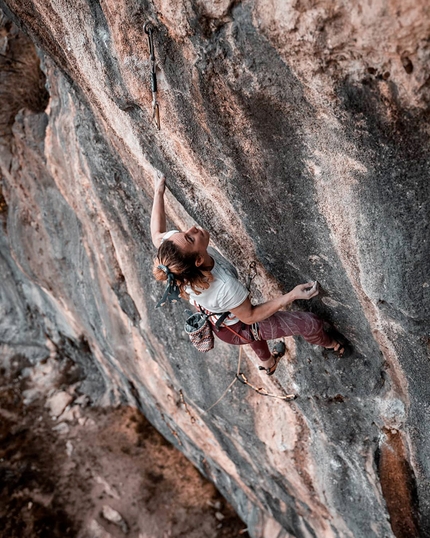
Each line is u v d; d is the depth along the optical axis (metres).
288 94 2.46
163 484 9.34
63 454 10.01
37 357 11.84
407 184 2.39
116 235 5.73
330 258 3.04
